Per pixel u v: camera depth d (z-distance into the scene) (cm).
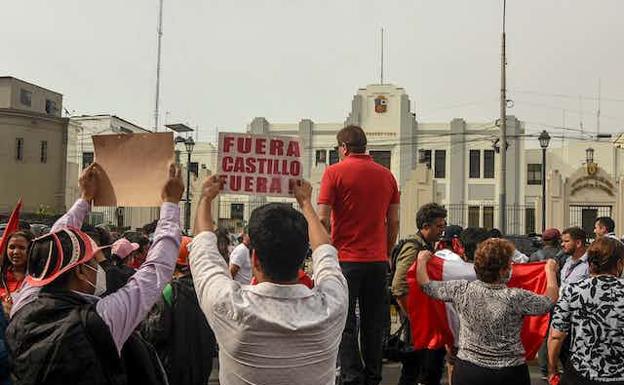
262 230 256
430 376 672
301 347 247
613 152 5200
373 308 492
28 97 4106
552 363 464
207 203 314
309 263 716
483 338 429
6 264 522
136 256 769
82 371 261
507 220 4750
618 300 424
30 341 269
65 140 3925
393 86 5150
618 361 422
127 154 335
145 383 309
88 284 291
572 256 789
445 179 5022
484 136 4969
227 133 330
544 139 2900
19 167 3697
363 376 488
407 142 5103
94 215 2936
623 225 3359
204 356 527
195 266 275
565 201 3566
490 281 445
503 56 2788
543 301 433
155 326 509
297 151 336
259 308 247
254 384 246
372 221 483
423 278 512
